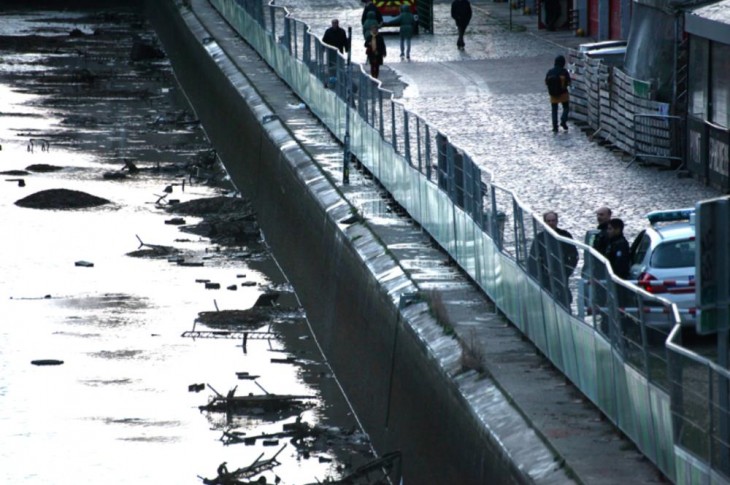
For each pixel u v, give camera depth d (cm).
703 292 3706
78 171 15362
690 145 9706
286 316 10288
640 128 10100
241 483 7194
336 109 11931
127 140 17238
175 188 14625
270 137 12719
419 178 8631
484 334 6456
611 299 5056
